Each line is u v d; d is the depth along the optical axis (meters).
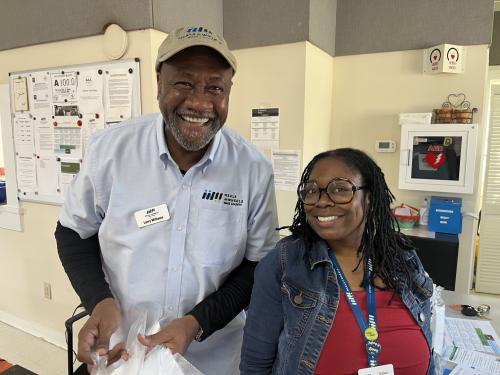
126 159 1.13
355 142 3.05
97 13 2.01
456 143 2.64
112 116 2.05
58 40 2.18
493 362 1.21
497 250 3.68
